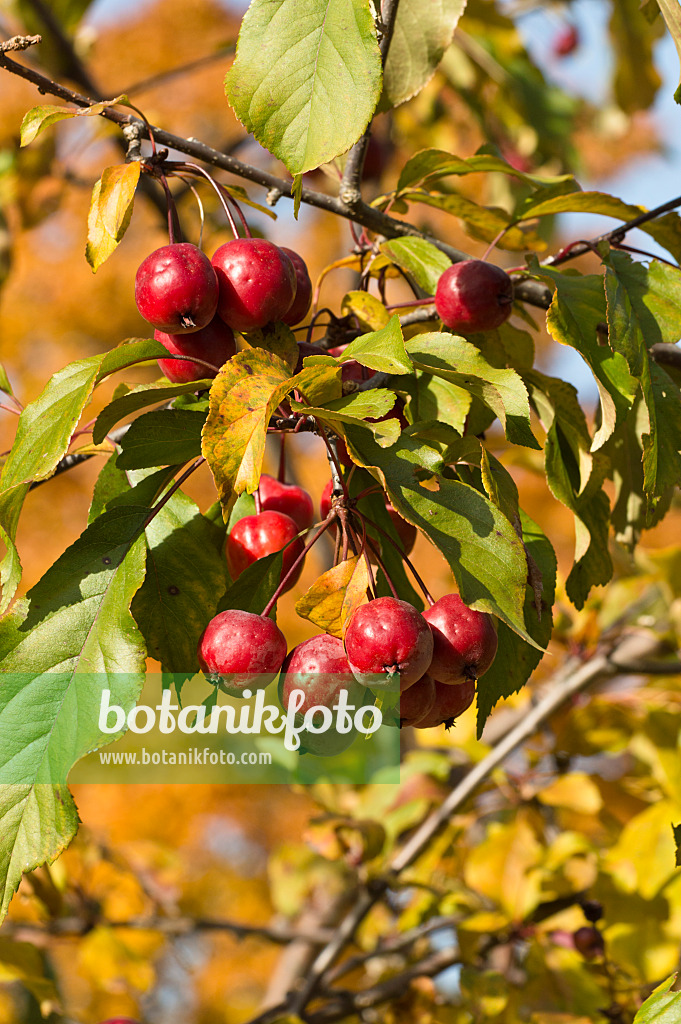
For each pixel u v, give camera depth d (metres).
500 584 0.99
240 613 1.01
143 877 1.62
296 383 1.00
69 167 2.17
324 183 2.00
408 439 1.02
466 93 2.20
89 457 1.11
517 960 1.35
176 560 1.06
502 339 1.13
